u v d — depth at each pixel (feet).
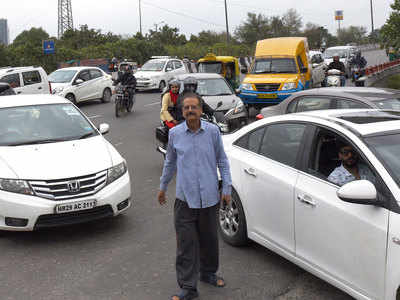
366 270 11.60
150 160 33.32
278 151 15.39
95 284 15.01
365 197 11.19
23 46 134.92
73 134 21.80
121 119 53.88
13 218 17.75
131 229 19.81
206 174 13.16
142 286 14.83
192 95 13.03
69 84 64.28
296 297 13.91
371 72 88.84
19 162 18.67
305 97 28.43
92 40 206.90
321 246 13.03
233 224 17.35
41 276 15.64
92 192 18.49
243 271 15.62
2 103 23.20
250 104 54.24
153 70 89.51
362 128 13.25
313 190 13.37
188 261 13.43
